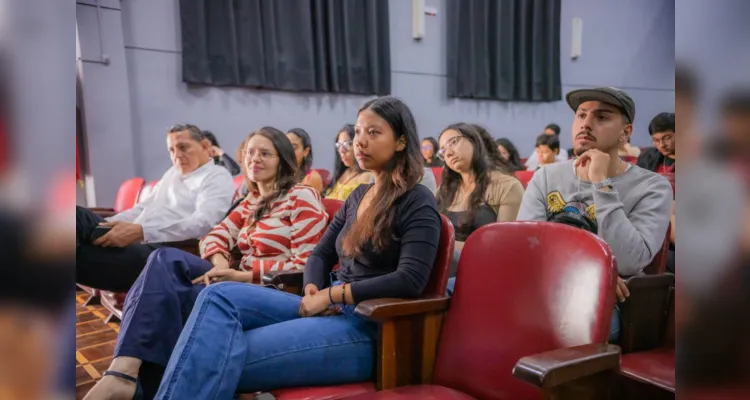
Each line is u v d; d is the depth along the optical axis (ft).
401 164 4.16
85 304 8.60
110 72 12.94
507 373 3.32
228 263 5.76
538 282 3.34
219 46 14.08
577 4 20.34
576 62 20.70
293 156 5.86
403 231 4.01
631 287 4.16
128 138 13.30
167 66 13.91
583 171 4.96
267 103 15.23
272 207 5.63
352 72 16.05
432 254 3.86
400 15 17.22
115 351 4.02
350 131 8.20
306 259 5.25
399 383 3.71
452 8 17.81
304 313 4.03
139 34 13.52
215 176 7.32
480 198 6.38
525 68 19.38
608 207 4.52
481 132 6.97
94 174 12.92
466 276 3.78
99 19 12.69
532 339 3.25
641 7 21.85
